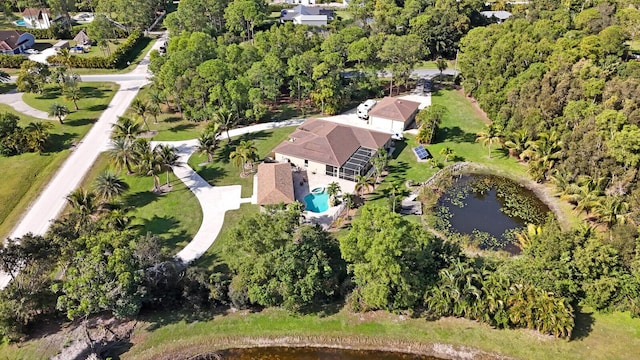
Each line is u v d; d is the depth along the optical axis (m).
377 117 83.31
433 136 78.94
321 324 46.47
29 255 44.69
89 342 43.97
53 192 66.12
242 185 67.62
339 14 156.00
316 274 45.41
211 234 57.69
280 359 43.97
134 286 43.50
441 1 126.81
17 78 97.88
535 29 95.44
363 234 42.59
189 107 83.62
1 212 61.72
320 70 84.31
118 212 53.72
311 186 67.31
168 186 67.50
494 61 85.19
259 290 45.03
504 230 58.84
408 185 67.19
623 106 62.62
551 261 47.03
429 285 46.16
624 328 44.22
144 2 136.12
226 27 129.12
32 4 144.75
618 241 46.84
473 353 43.41
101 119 87.31
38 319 46.44
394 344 44.66
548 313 43.16
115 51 115.12
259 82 84.88
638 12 109.94
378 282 44.09
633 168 57.31
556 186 64.31
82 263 42.62
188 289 47.22
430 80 104.56
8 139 74.25
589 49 79.25
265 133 82.00
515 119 73.62
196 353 44.31
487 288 45.31
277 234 46.97
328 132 73.31
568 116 66.69
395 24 122.81
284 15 147.12
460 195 66.00
